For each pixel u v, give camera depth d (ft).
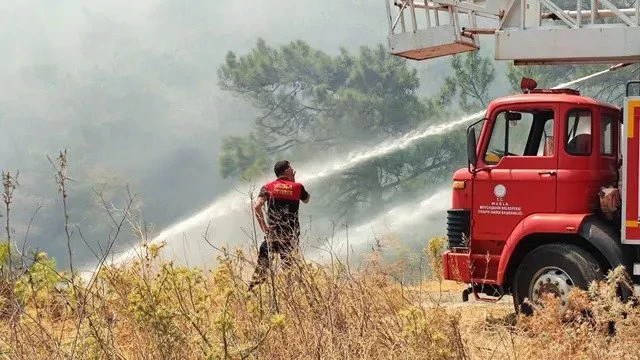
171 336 18.89
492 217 31.96
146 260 22.18
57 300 21.76
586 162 30.94
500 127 32.17
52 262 22.39
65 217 20.66
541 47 32.68
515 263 31.71
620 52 31.73
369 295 22.85
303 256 23.47
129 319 21.13
